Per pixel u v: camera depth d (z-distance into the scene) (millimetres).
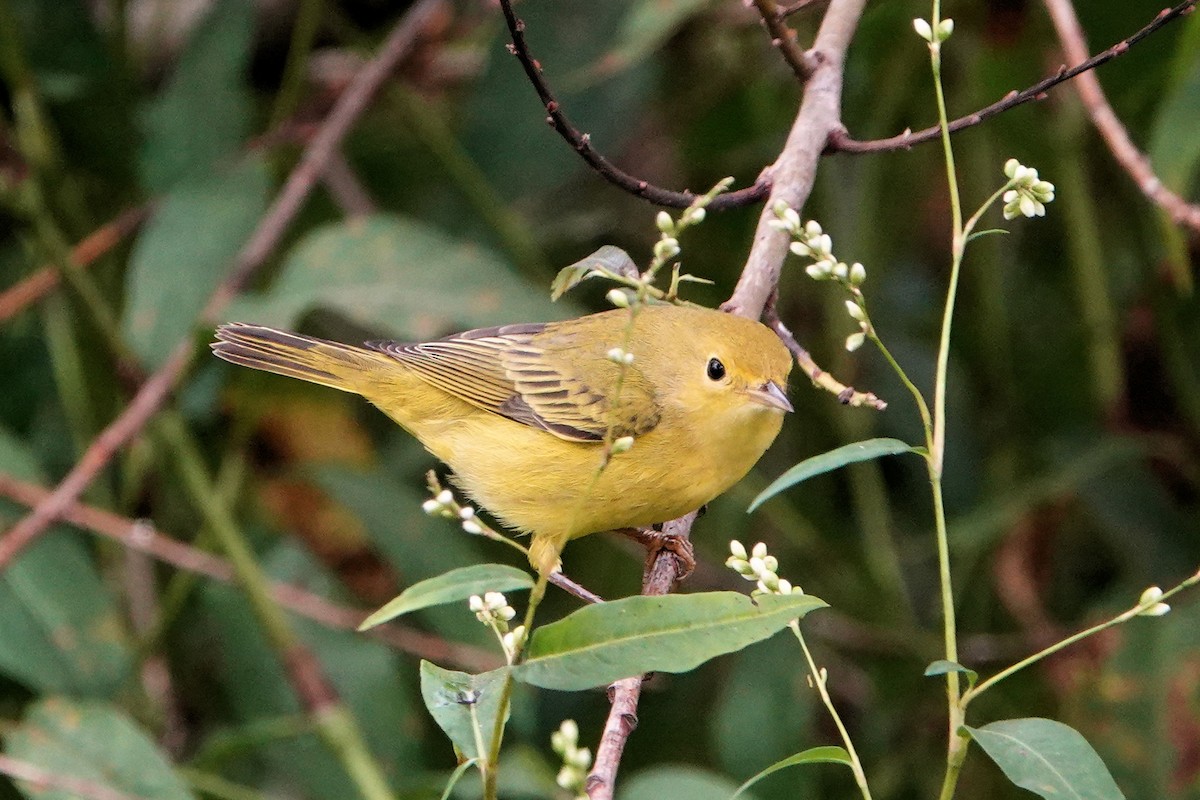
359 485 11078
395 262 10438
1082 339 11703
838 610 11500
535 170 11758
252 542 11641
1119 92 10852
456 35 13070
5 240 12695
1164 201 7738
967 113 11820
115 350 11023
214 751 9391
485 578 5043
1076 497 11680
